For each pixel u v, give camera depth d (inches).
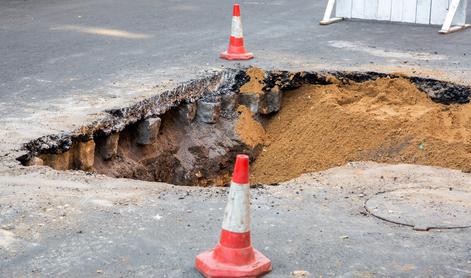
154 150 433.4
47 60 486.6
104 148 410.6
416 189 368.5
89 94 432.8
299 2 685.3
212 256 321.1
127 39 533.0
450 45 521.7
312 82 465.4
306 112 458.3
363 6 585.0
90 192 358.6
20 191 355.9
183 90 444.5
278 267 323.0
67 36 539.2
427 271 322.3
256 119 462.3
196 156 445.4
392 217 348.5
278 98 464.4
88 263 323.3
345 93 460.8
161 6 654.5
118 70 468.4
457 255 329.1
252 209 351.9
